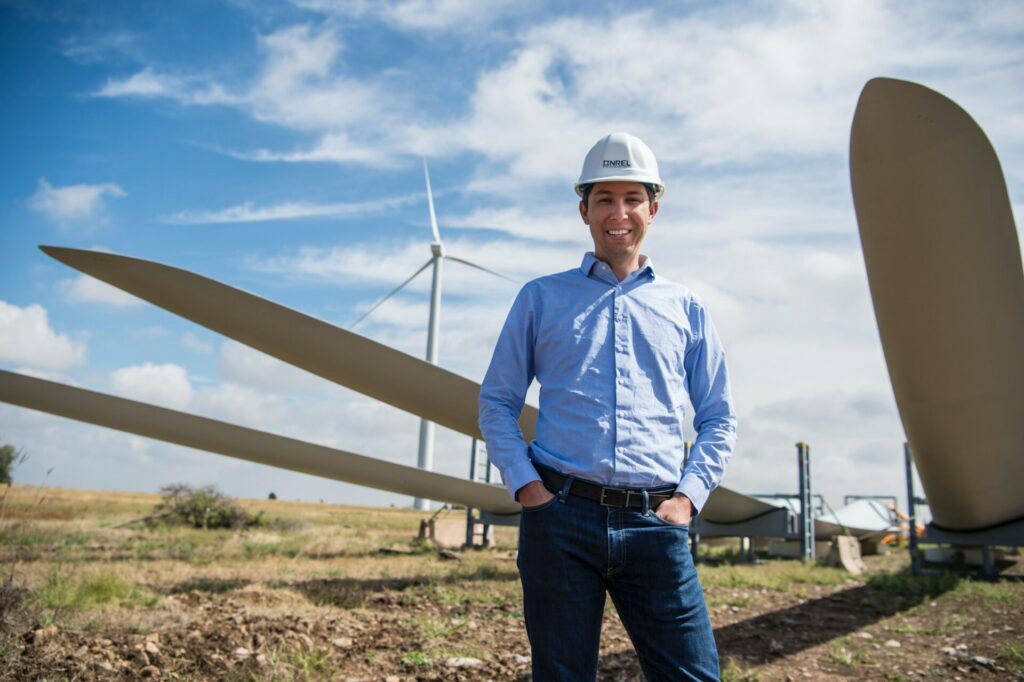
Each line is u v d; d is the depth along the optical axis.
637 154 2.18
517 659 4.58
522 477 1.96
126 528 17.06
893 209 5.65
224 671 3.95
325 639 4.87
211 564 9.43
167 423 9.55
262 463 10.77
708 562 14.40
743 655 5.06
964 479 8.59
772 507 13.74
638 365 2.07
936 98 4.95
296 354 7.34
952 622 6.50
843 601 7.84
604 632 5.60
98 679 3.65
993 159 5.14
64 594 5.46
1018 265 5.66
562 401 2.04
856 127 5.38
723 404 2.18
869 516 17.70
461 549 15.08
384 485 11.70
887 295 6.32
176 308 6.85
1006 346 6.38
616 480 1.95
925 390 7.12
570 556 1.94
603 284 2.15
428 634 5.23
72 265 6.39
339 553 12.23
